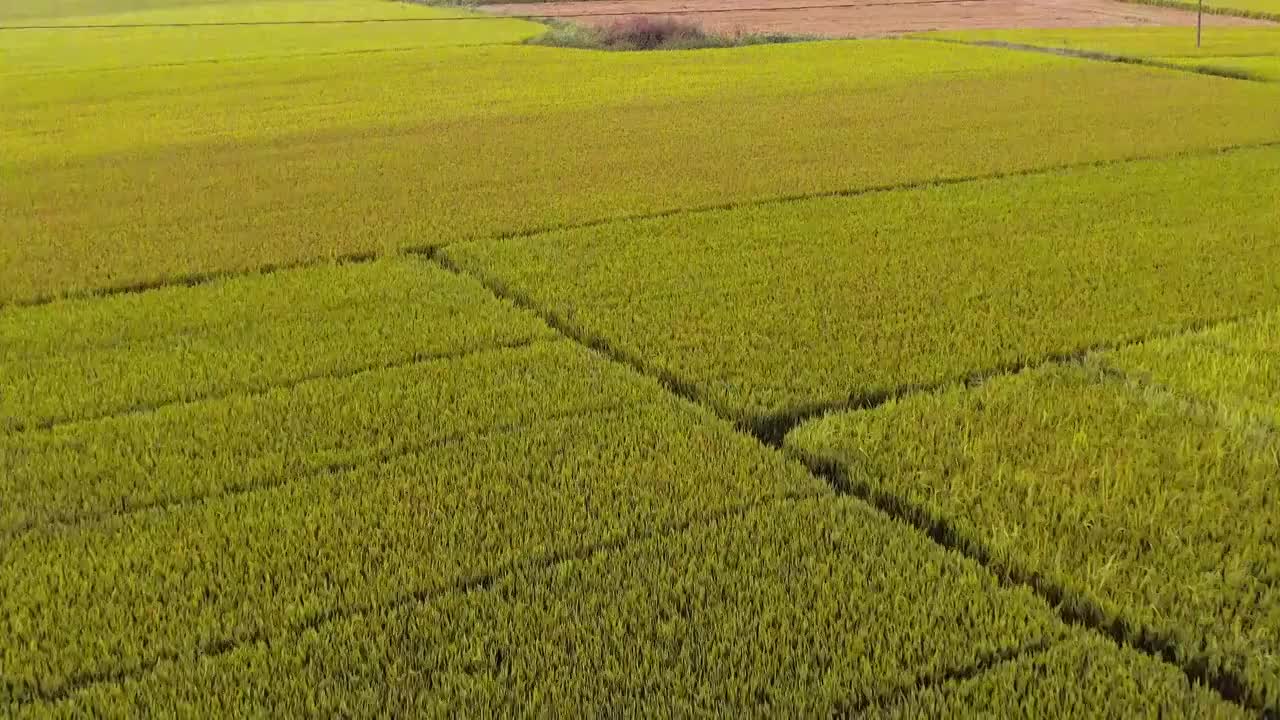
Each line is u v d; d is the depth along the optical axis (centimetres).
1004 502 668
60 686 525
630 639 543
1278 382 857
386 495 709
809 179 1772
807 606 572
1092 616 565
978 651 530
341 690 510
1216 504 655
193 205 1697
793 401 852
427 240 1438
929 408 813
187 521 681
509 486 713
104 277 1288
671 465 734
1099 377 884
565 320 1082
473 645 546
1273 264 1203
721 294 1145
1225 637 527
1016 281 1169
